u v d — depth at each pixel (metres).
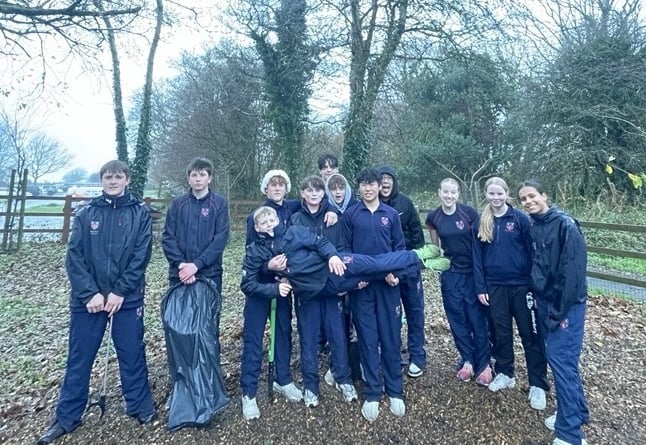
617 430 2.91
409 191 17.86
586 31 13.38
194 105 16.16
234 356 3.84
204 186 3.17
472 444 2.76
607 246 9.94
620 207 10.97
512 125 14.44
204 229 3.13
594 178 12.10
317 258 2.86
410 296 3.36
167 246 3.12
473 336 3.35
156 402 3.17
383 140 15.84
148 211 3.09
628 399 3.29
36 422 3.14
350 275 2.88
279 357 3.10
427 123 17.67
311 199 3.11
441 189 3.34
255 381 2.99
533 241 2.88
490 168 16.06
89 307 2.79
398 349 3.04
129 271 2.88
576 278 2.59
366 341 3.02
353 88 12.09
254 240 3.19
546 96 13.17
